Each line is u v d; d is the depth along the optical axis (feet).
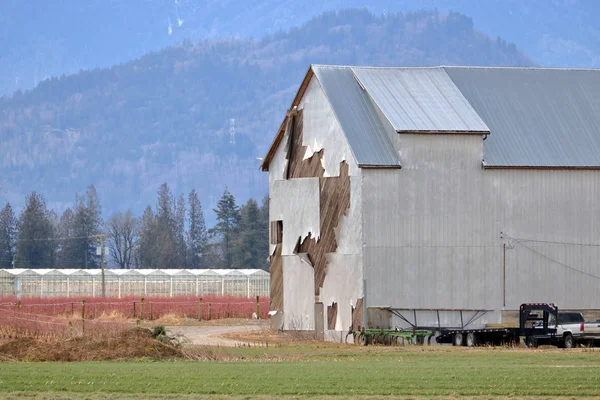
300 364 461.78
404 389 365.81
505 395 352.69
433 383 379.35
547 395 352.69
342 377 399.03
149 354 498.28
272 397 350.84
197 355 506.89
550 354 519.60
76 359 491.31
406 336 634.84
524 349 570.05
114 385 378.32
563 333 593.42
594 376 396.37
